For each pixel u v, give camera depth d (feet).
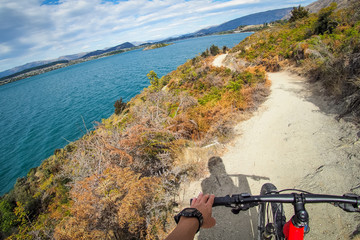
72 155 17.33
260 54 59.57
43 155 97.14
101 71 463.83
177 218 2.59
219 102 26.84
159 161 16.40
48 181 38.70
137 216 10.64
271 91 28.76
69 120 138.72
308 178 11.90
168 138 17.93
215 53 137.28
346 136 13.42
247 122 21.54
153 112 20.35
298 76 32.22
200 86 51.52
